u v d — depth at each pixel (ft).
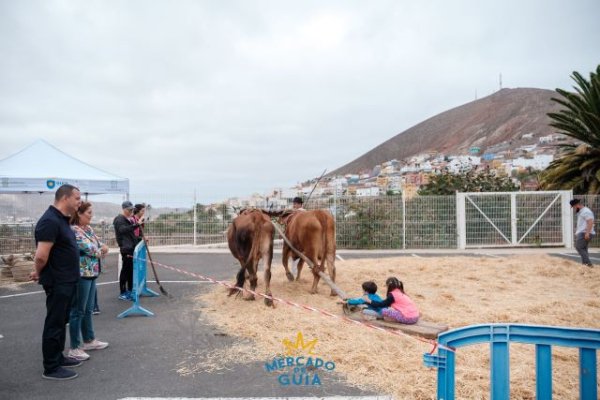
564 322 22.11
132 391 14.80
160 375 16.12
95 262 18.56
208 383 15.35
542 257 42.78
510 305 25.32
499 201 59.26
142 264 28.60
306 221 27.76
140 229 28.73
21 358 18.17
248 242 26.21
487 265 39.32
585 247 38.63
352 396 14.20
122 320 23.44
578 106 66.03
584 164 64.03
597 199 59.47
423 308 24.61
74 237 16.56
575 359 16.94
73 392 14.80
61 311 15.99
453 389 11.41
